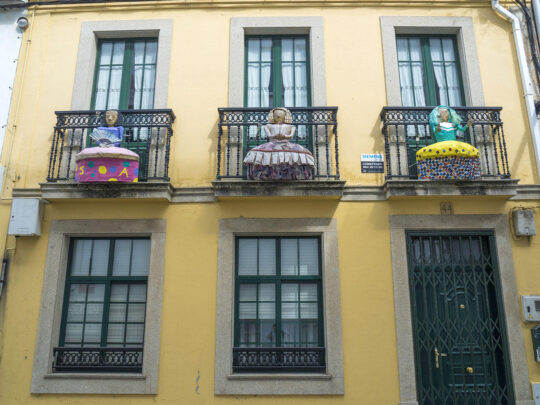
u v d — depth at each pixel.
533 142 5.84
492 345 5.23
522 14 6.34
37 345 5.24
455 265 5.46
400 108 5.71
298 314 5.48
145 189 5.41
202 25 6.29
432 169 5.35
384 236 5.49
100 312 5.54
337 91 6.01
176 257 5.47
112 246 5.69
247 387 5.07
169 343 5.22
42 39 6.33
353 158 5.78
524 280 5.35
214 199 5.62
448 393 5.10
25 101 6.10
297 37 6.40
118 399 5.10
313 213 5.57
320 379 5.08
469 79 6.07
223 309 5.30
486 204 5.58
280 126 5.44
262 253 5.64
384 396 5.05
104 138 5.48
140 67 6.40
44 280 5.45
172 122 5.88
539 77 6.06
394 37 6.22
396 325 5.22
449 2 6.34
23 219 5.46
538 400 5.01
